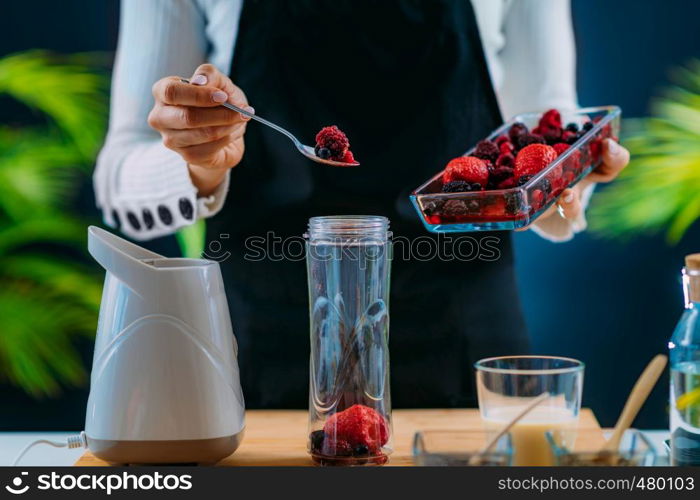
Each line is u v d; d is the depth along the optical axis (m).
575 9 2.73
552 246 2.80
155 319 0.97
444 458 0.86
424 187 1.29
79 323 2.87
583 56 2.76
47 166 2.85
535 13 1.88
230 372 1.01
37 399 2.87
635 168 2.79
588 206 2.79
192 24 1.84
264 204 1.81
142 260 1.06
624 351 2.84
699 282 0.94
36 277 2.86
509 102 1.93
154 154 1.71
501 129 1.54
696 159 2.77
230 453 1.01
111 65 2.84
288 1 1.80
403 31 1.80
